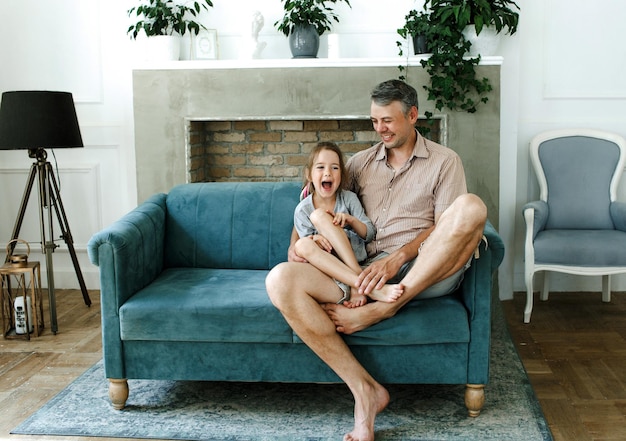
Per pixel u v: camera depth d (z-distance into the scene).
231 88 3.94
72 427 2.53
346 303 2.43
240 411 2.65
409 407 2.66
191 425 2.53
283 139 4.24
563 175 3.93
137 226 2.78
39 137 3.53
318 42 3.98
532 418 2.55
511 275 4.18
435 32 3.75
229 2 4.13
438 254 2.36
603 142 3.92
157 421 2.57
